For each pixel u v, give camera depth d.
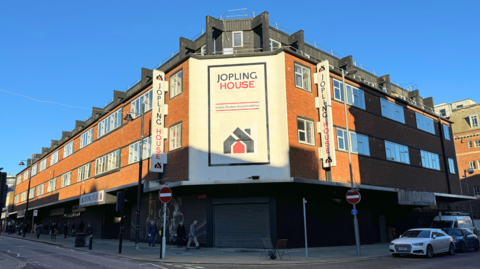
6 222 69.69
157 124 23.31
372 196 26.08
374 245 24.12
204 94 21.97
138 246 21.77
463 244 19.48
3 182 18.47
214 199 20.98
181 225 21.05
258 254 17.48
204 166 20.91
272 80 21.81
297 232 20.69
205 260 14.94
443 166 35.78
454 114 59.97
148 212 25.30
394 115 30.45
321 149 22.12
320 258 15.91
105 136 33.75
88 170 36.88
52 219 48.31
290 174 20.19
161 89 23.95
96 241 28.33
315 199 22.19
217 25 24.69
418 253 15.99
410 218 30.80
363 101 27.31
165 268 12.30
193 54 22.47
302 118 21.81
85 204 32.19
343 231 23.22
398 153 29.53
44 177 52.72
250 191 20.69
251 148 20.89
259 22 24.30
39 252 18.53
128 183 27.98
